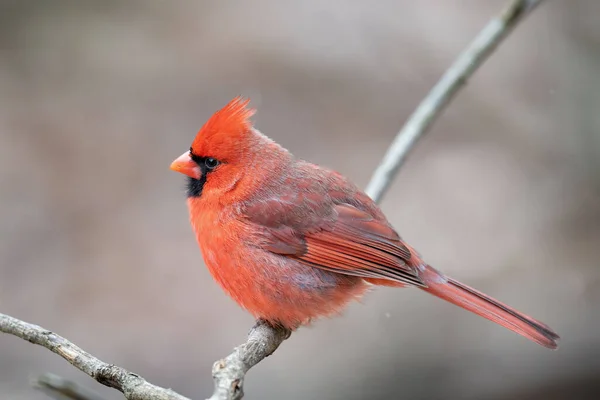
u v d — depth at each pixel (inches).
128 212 450.6
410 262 297.3
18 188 455.2
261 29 556.7
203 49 542.6
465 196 476.4
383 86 537.0
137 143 484.7
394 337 414.3
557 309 424.2
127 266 425.1
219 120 292.5
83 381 382.6
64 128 488.1
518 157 506.9
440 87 341.4
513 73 544.7
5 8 550.0
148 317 404.8
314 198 294.7
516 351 414.9
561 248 453.1
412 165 497.4
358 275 290.0
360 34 558.3
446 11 567.5
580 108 524.7
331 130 513.0
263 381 396.5
